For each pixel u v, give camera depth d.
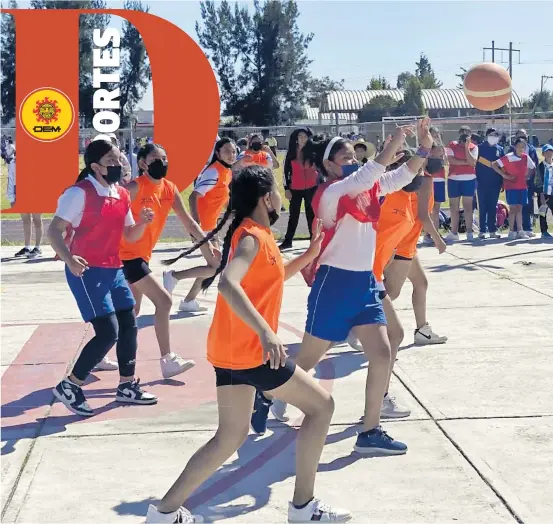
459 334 7.59
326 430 3.74
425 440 4.94
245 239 3.50
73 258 5.14
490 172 14.08
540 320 8.10
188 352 7.17
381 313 4.68
